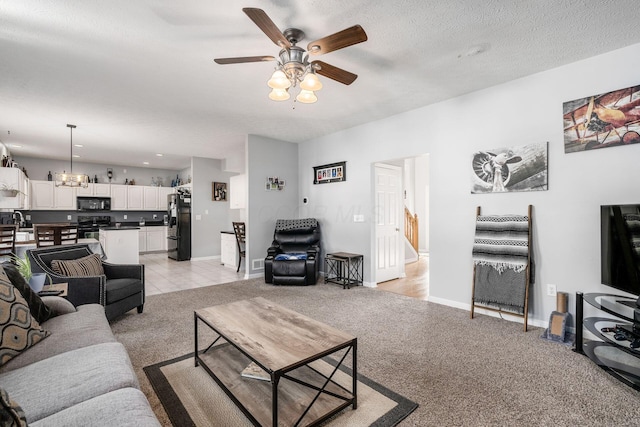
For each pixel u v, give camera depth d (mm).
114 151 6398
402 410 1672
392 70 2865
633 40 2357
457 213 3520
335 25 2168
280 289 4402
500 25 2172
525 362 2211
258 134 5180
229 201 7805
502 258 3043
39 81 3000
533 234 2963
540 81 2910
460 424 1562
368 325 2957
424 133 3836
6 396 753
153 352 2369
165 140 5469
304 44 2416
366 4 1940
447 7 1974
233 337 1694
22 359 1401
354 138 4750
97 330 1741
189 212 7246
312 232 5133
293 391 1752
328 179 5199
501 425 1554
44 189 6926
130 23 2102
